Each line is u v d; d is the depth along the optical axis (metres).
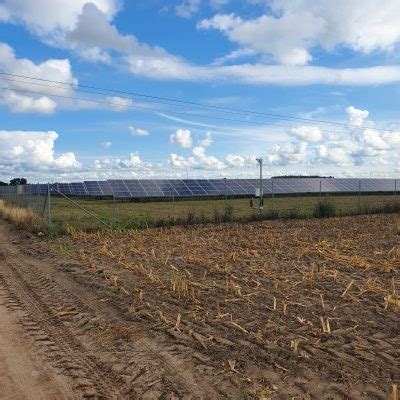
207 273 10.62
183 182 49.38
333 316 7.33
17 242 17.19
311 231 19.19
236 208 33.56
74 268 11.51
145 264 11.77
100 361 5.74
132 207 35.28
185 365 5.53
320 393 4.78
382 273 10.61
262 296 8.49
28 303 8.51
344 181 60.47
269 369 5.36
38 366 5.59
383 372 5.26
